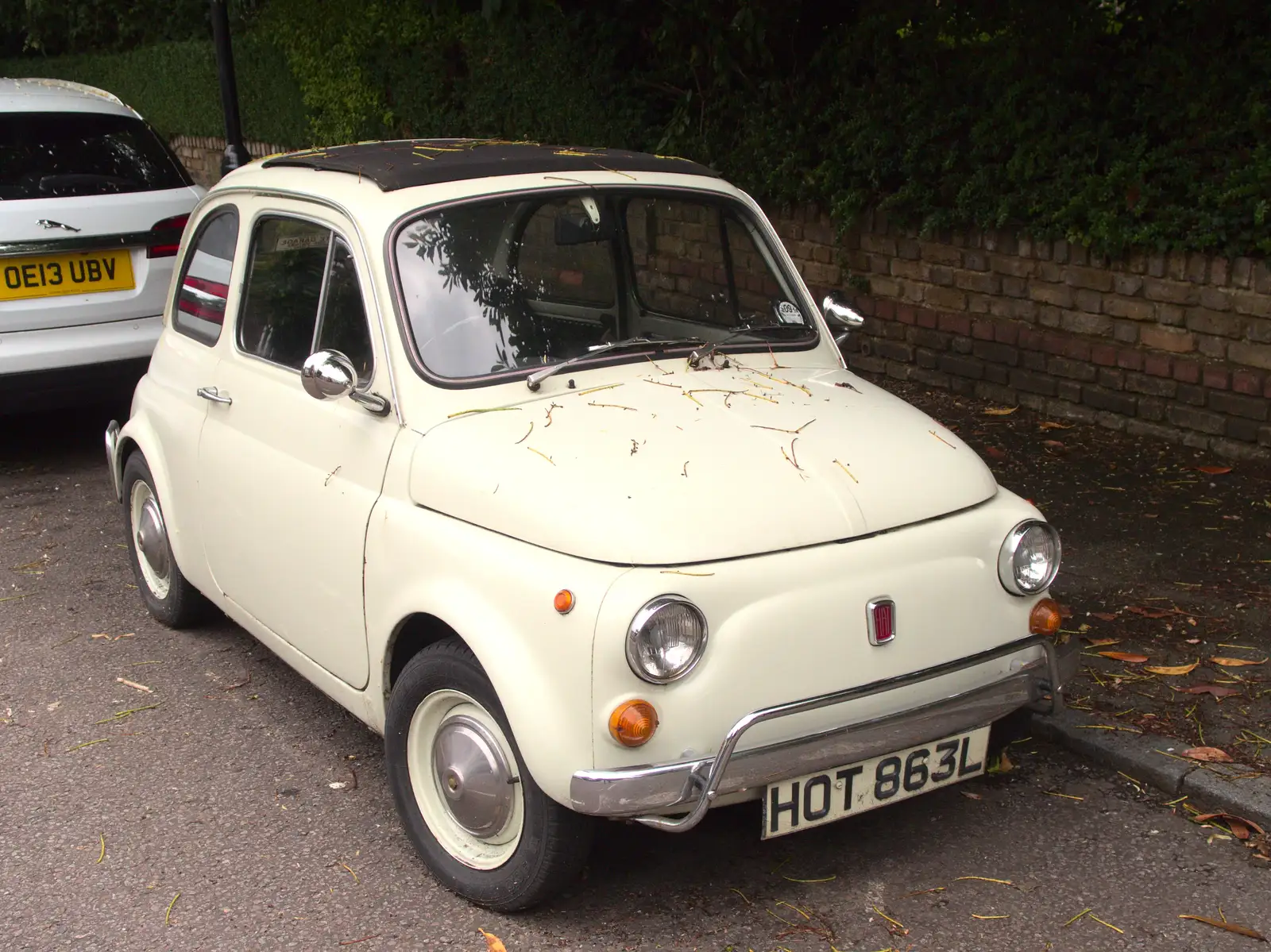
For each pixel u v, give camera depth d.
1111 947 3.38
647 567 3.16
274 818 4.14
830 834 3.94
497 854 3.55
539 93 10.26
